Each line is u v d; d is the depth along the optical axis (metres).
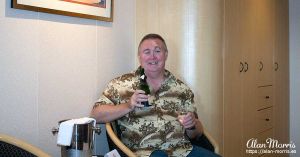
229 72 2.49
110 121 1.77
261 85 3.16
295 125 3.90
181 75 2.30
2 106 1.54
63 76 1.83
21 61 1.61
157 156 1.69
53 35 1.77
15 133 1.60
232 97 2.56
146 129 1.81
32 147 1.35
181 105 1.92
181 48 2.29
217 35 2.30
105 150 2.17
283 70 3.74
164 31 2.33
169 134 1.83
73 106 1.90
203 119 2.29
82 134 1.42
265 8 3.21
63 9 1.80
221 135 2.39
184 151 1.82
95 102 1.97
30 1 1.62
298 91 3.88
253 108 2.99
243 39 2.74
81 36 1.94
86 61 1.98
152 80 1.92
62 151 1.46
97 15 2.02
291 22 3.88
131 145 1.82
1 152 1.37
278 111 3.61
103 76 2.11
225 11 2.41
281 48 3.66
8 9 1.54
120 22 2.25
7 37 1.55
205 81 2.28
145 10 2.37
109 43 2.15
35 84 1.68
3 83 1.54
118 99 1.85
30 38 1.65
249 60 2.88
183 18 2.28
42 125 1.73
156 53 1.87
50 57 1.76
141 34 2.39
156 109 1.84
